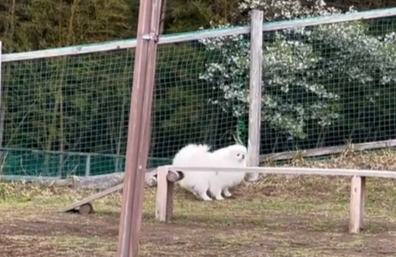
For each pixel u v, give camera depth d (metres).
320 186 15.01
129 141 4.00
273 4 18.48
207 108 16.70
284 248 8.88
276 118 16.36
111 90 16.39
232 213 12.47
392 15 16.08
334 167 15.62
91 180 15.12
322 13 18.38
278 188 15.06
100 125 16.44
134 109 3.98
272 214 12.40
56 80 16.23
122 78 16.38
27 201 13.79
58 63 16.20
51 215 11.64
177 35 15.68
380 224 11.26
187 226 10.77
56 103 16.23
